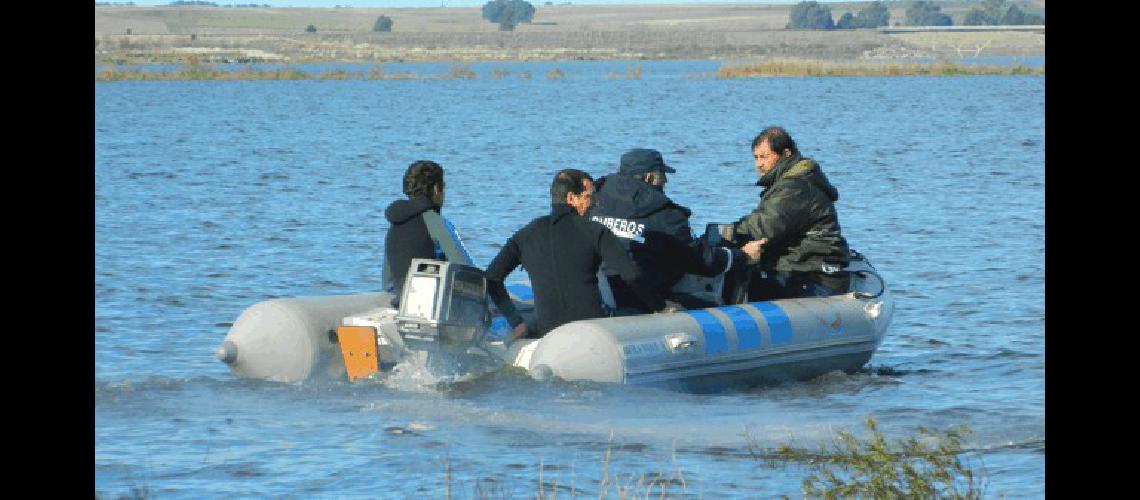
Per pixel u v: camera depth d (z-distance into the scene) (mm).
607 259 32500
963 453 27188
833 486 23703
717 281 35656
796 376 34969
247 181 96688
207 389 32562
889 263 57312
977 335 42031
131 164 111750
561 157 121562
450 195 86250
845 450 26500
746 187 92875
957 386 34625
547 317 32906
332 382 33125
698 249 34156
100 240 62781
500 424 29031
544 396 30609
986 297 48719
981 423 30094
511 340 33031
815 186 37094
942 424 29984
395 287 33094
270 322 33375
